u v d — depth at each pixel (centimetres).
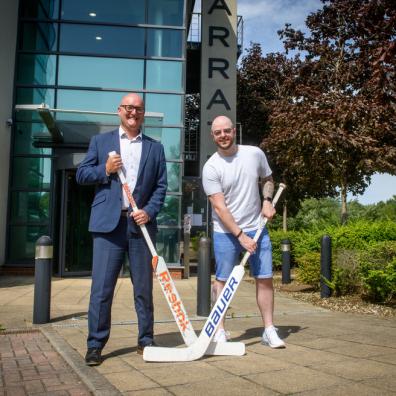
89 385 279
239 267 357
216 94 1520
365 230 797
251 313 580
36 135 1102
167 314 579
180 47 1238
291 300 708
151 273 358
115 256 348
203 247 574
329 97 1123
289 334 435
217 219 388
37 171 1187
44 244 512
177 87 1224
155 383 281
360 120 1052
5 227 1160
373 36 563
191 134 1945
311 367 314
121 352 368
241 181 381
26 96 1203
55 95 1201
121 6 1234
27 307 627
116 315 567
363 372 300
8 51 1160
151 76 1223
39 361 356
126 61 1221
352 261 674
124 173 356
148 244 345
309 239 895
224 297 351
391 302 633
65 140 1138
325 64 1238
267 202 382
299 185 1317
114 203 346
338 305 632
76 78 1209
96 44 1222
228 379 288
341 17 1200
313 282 785
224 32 1543
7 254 1162
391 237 786
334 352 358
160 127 1138
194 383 280
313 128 1046
